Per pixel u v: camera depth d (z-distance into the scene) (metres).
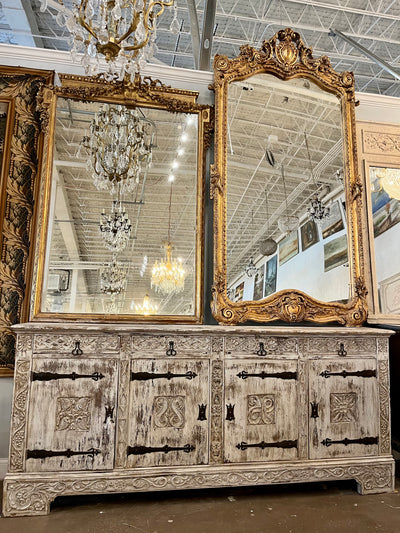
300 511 2.13
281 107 3.23
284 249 3.02
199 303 2.86
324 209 3.14
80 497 2.30
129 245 2.87
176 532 1.89
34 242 2.77
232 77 3.15
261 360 2.40
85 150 2.91
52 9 5.47
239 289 2.87
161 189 2.99
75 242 2.79
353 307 3.00
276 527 1.95
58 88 2.86
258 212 3.03
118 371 2.25
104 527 1.93
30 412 2.13
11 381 2.68
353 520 2.03
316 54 6.53
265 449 2.31
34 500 2.06
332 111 3.31
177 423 2.25
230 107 3.14
